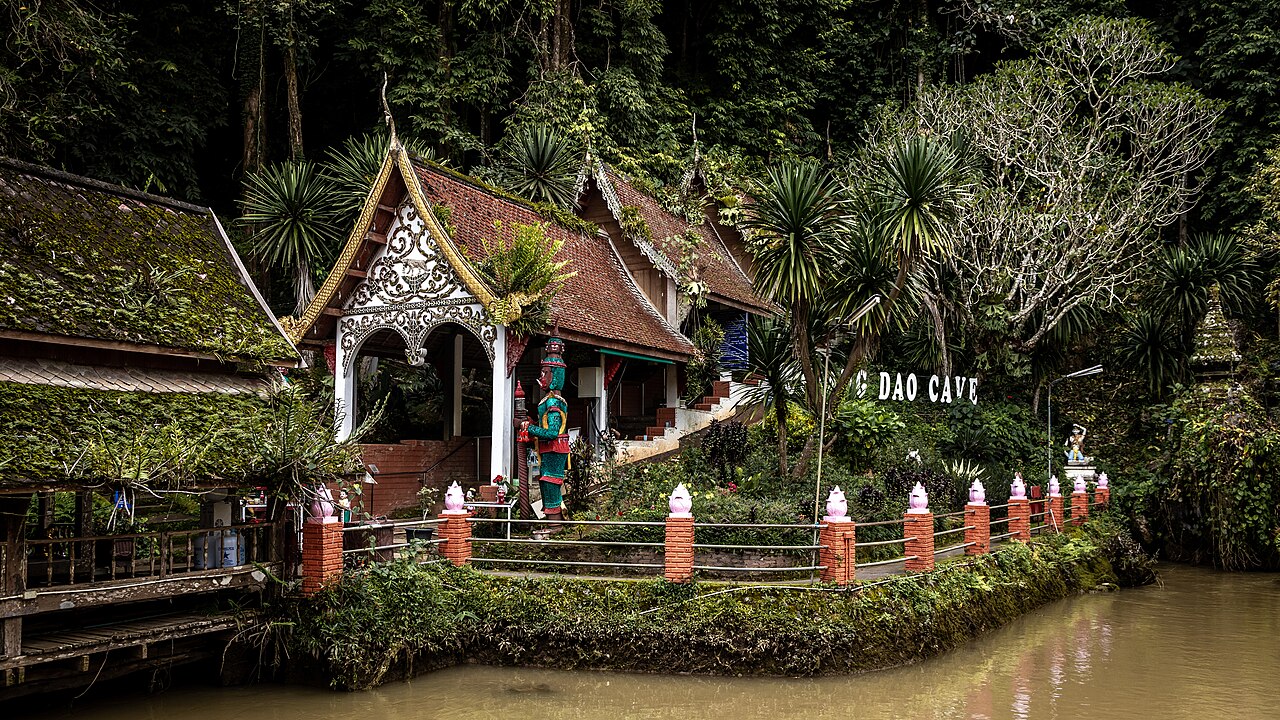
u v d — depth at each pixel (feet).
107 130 82.28
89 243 38.93
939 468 69.62
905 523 47.14
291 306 88.89
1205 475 76.38
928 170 54.24
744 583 42.34
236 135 100.94
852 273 57.11
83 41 70.54
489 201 63.77
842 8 127.34
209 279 43.16
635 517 48.98
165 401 36.52
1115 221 94.17
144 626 34.40
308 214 71.97
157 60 85.35
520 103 99.45
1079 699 37.81
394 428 74.74
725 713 35.04
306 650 37.24
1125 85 101.91
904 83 127.03
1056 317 89.51
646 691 37.40
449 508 45.93
